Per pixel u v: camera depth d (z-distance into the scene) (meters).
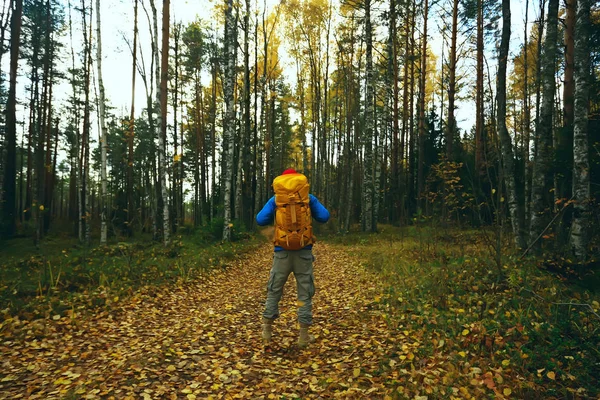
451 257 7.59
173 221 22.50
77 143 18.64
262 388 3.02
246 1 19.55
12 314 4.82
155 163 24.16
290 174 4.01
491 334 3.69
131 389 2.96
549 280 5.46
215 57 24.28
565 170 7.98
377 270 8.20
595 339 3.38
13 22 16.61
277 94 29.31
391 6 17.72
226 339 4.28
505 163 8.29
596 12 9.70
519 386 2.79
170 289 6.95
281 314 5.37
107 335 4.42
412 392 2.76
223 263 10.11
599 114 7.77
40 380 3.15
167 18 13.21
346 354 3.71
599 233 6.84
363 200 18.95
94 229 23.81
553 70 7.78
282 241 3.87
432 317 4.39
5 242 14.79
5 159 16.16
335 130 32.03
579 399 2.64
